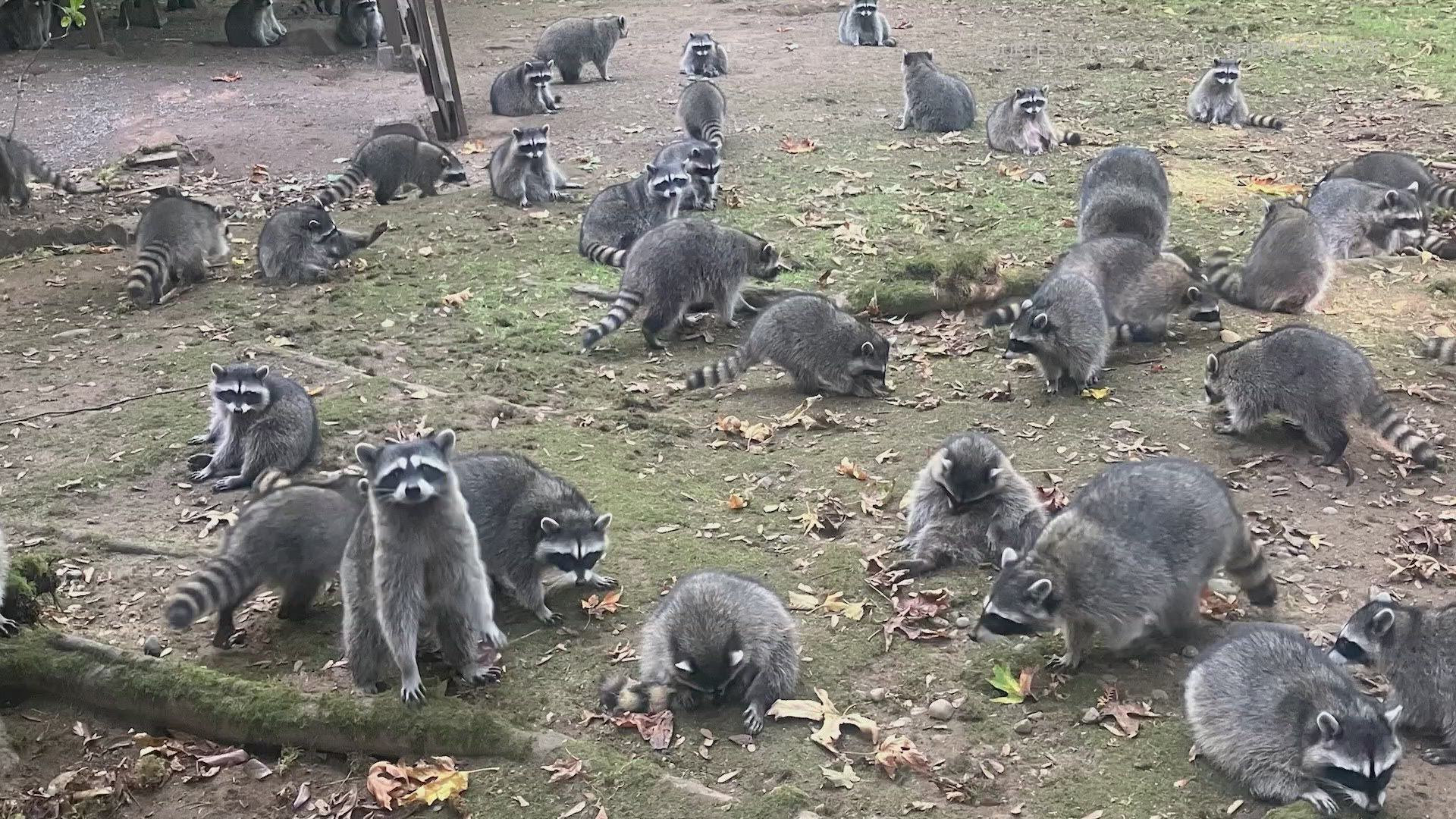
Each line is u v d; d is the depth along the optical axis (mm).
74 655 4379
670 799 4039
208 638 4574
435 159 8117
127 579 4789
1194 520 4426
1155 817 4008
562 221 7656
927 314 6500
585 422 5645
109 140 8836
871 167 8281
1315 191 7211
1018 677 4402
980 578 4766
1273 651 4133
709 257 6258
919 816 4023
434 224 7625
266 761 4258
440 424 5570
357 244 7223
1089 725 4258
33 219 7566
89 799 4105
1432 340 5988
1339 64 10922
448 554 4262
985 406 5750
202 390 5859
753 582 4441
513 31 13617
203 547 4930
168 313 6578
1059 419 5629
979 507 4820
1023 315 5727
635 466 5363
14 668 4375
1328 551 4871
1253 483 5211
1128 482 4484
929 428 5598
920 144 8742
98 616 4645
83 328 6438
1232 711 4086
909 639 4539
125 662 4355
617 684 4344
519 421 5645
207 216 6980
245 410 5195
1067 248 7066
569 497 4695
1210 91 9195
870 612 4641
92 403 5777
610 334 6395
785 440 5562
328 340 6301
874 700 4340
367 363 6094
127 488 5258
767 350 5871
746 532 5020
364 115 9445
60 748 4273
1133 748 4184
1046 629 4367
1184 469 4516
